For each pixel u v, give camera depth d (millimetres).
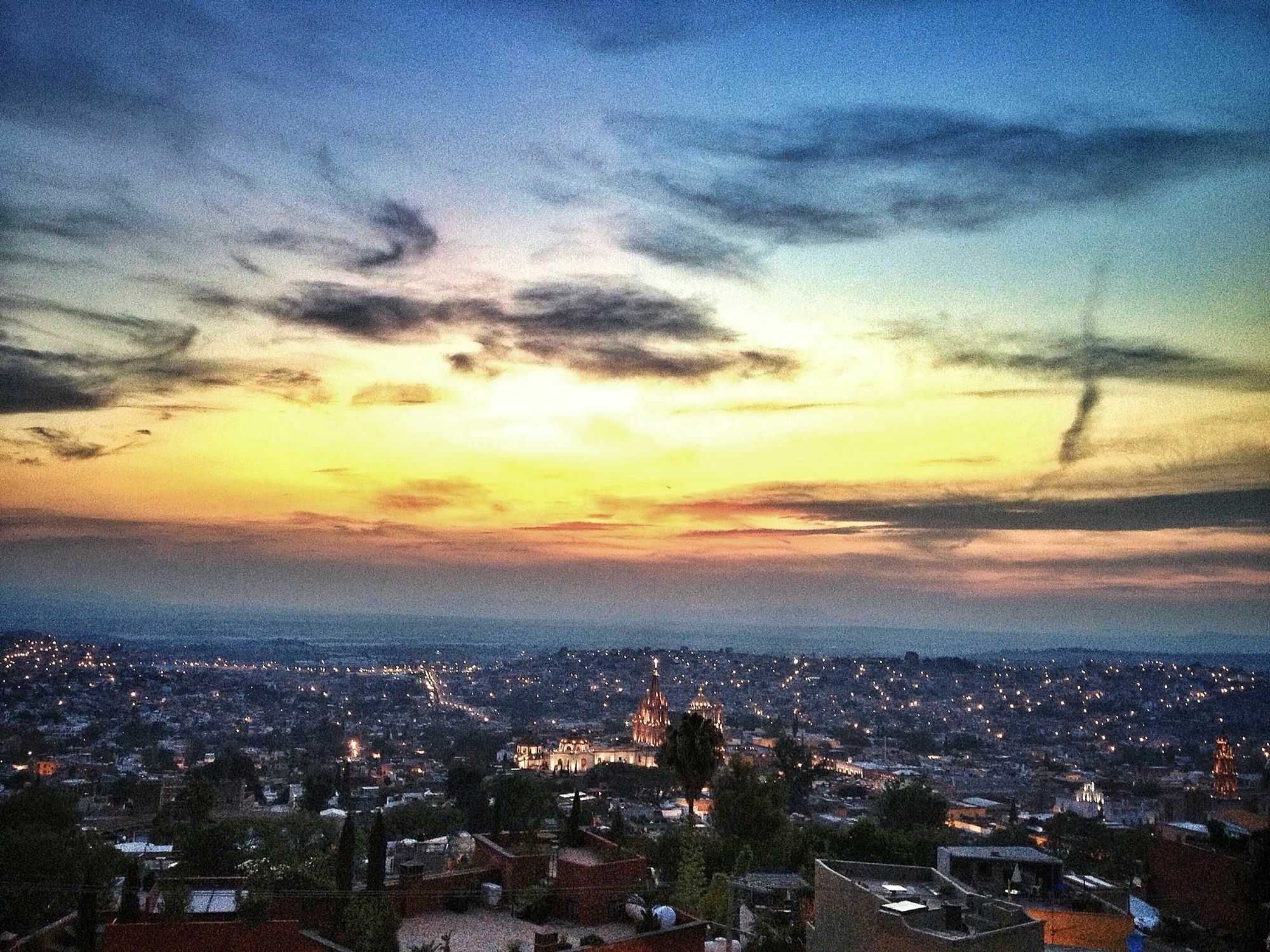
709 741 67062
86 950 43875
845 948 40000
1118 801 182500
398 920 43500
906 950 36625
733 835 89062
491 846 51062
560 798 156750
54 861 68375
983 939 35469
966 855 55125
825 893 41969
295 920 43219
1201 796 169125
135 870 47656
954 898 40906
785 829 90000
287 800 166000
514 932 44844
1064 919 48094
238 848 84938
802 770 165750
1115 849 96562
